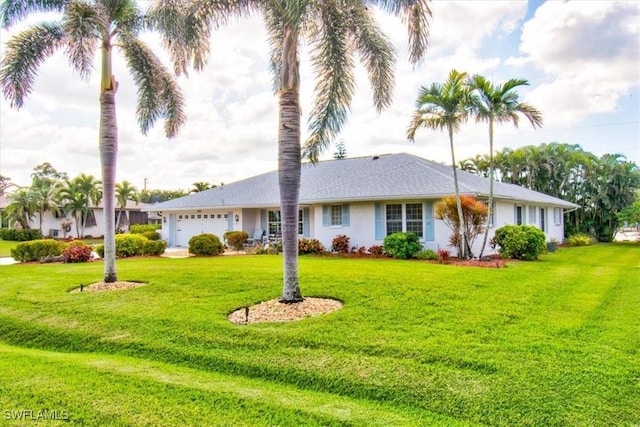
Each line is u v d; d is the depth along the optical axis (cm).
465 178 1992
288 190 811
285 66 812
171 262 1548
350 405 444
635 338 592
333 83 827
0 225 3978
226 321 721
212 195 2605
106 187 1094
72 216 3925
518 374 475
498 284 972
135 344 658
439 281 980
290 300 816
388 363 522
